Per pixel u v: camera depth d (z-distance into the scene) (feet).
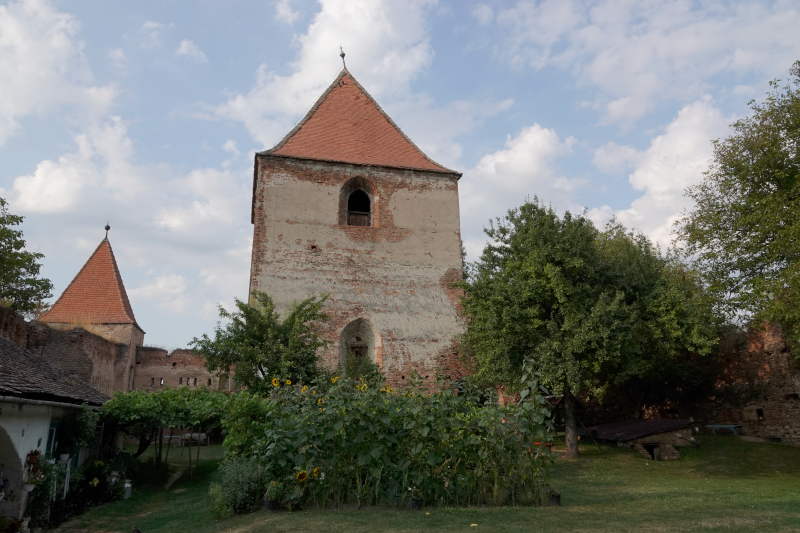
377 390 29.89
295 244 70.85
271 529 24.13
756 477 48.29
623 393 84.48
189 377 106.63
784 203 44.98
